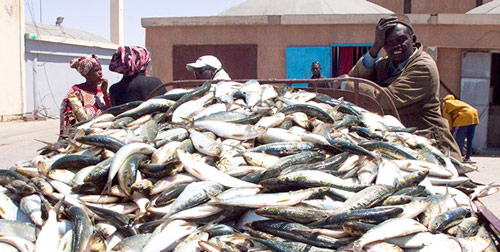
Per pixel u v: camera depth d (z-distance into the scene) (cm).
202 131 315
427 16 1120
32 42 2138
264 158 284
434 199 251
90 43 2562
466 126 980
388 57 500
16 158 1074
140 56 544
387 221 224
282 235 232
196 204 244
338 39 1187
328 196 256
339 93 476
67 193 265
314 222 236
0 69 1920
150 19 1223
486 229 263
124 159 268
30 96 2169
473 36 1115
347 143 294
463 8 1845
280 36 1204
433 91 460
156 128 328
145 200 255
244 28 1212
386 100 464
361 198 246
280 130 315
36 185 267
